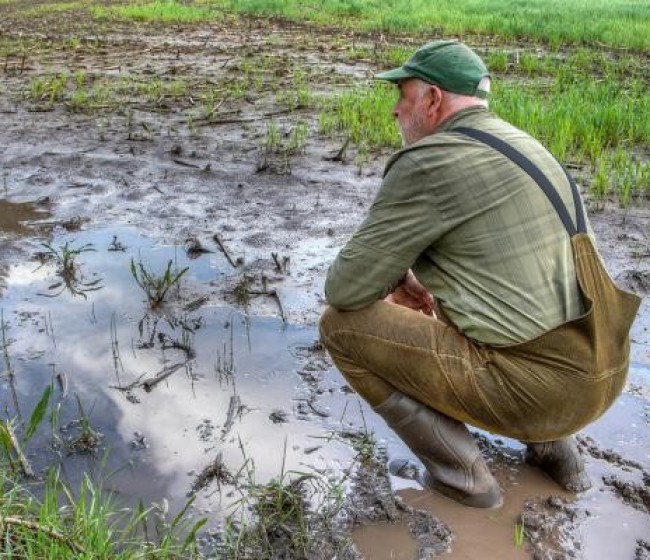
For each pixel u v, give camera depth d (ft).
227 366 12.35
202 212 18.25
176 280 14.24
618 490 9.73
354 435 10.71
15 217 17.92
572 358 8.21
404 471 10.01
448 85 8.52
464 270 8.44
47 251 16.16
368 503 9.46
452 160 8.17
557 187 8.33
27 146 22.75
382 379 9.34
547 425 8.70
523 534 9.02
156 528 8.97
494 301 8.29
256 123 25.49
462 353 8.63
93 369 12.23
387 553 8.76
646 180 19.40
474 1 64.80
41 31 48.29
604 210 18.35
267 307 14.14
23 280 14.97
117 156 21.91
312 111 27.02
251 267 15.58
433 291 8.77
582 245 8.27
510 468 10.09
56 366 12.28
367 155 22.11
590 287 8.22
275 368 12.32
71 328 13.37
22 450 10.30
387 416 9.46
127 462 10.19
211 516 9.27
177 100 28.30
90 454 10.32
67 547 7.96
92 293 14.53
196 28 50.67
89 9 62.49
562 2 65.21
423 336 8.82
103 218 17.92
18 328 13.32
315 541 8.81
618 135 23.35
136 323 13.57
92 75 33.01
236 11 60.39
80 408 10.53
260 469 10.07
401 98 9.00
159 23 53.16
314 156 22.13
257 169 20.88
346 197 19.22
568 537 9.00
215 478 9.89
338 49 41.70
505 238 8.16
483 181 8.13
